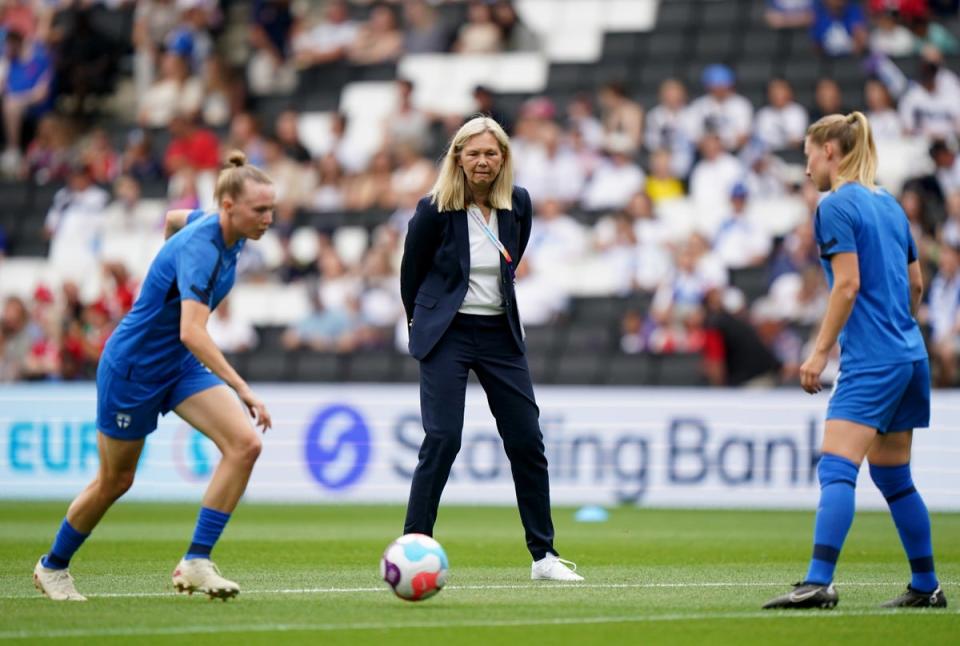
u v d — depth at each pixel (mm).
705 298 67500
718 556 37219
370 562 34750
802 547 40344
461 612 23859
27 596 26250
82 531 25641
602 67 84500
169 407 25188
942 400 58219
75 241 82750
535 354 70688
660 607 24734
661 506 60062
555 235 73625
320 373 72312
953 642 20828
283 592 27266
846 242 23891
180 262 24422
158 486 63625
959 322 63875
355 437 63094
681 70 82750
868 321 24094
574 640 20703
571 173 76250
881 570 33344
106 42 91562
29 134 90500
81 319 73875
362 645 20062
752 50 83125
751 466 59156
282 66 90125
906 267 24688
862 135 24688
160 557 36156
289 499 63719
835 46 80562
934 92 74875
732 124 75312
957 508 57938
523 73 86438
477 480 61125
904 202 67750
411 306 29922
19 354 73500
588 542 42031
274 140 81375
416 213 29312
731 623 22562
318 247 76125
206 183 82562
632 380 67688
